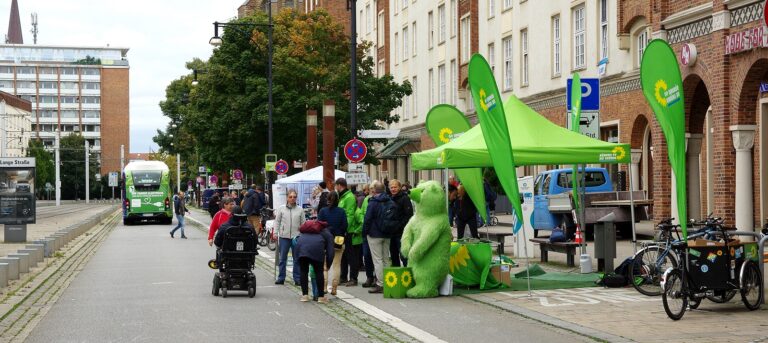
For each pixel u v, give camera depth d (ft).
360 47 178.60
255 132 172.04
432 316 43.39
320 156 173.37
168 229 161.79
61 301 52.03
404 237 51.57
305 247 49.98
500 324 40.32
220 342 36.29
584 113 58.39
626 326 38.37
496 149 48.70
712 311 42.52
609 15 115.03
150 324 41.81
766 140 92.99
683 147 42.98
